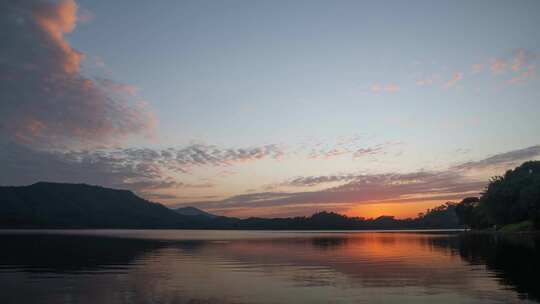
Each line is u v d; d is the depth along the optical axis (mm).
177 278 29703
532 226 118375
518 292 22188
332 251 58031
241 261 43094
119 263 41344
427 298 21047
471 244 68312
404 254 49656
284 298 21703
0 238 115250
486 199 137375
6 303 20891
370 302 20375
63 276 31172
